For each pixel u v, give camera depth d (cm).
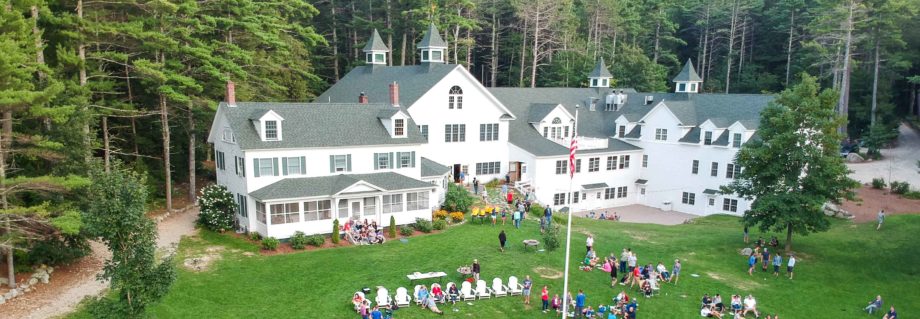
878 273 3806
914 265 3872
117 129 4794
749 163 4138
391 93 4612
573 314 2897
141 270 2002
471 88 5397
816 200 3806
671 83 10538
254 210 3828
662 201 6134
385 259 3531
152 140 5119
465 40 7569
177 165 5341
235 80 4928
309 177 3991
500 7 9000
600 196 6075
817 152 3831
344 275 3231
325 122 4178
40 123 3073
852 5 6988
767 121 4125
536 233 4281
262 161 3816
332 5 8175
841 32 7625
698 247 4266
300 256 3544
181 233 3872
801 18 9256
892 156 6969
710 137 5622
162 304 2700
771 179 4075
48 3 3444
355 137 4181
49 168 3141
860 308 3303
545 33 8762
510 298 3078
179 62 4112
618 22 9031
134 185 1992
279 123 3869
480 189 5347
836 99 3962
